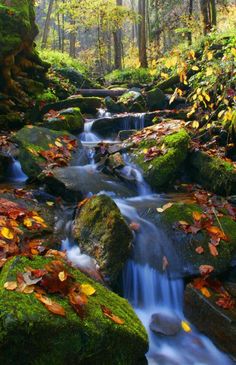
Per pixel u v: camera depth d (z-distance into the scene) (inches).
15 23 265.7
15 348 77.8
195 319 127.8
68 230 156.2
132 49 920.9
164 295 139.2
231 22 518.9
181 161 205.6
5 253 124.6
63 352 82.7
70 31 807.1
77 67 586.2
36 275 94.7
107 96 398.6
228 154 226.2
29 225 146.7
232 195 193.8
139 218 162.1
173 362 114.0
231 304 124.8
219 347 118.5
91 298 98.6
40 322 80.3
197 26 596.4
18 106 279.6
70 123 270.8
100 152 228.1
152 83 479.2
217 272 139.5
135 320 103.4
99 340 86.9
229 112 193.0
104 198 147.5
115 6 673.6
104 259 131.6
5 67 265.4
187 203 176.7
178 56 163.8
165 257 144.5
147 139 226.8
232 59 194.2
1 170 205.8
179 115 295.6
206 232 152.4
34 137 216.8
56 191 182.9
